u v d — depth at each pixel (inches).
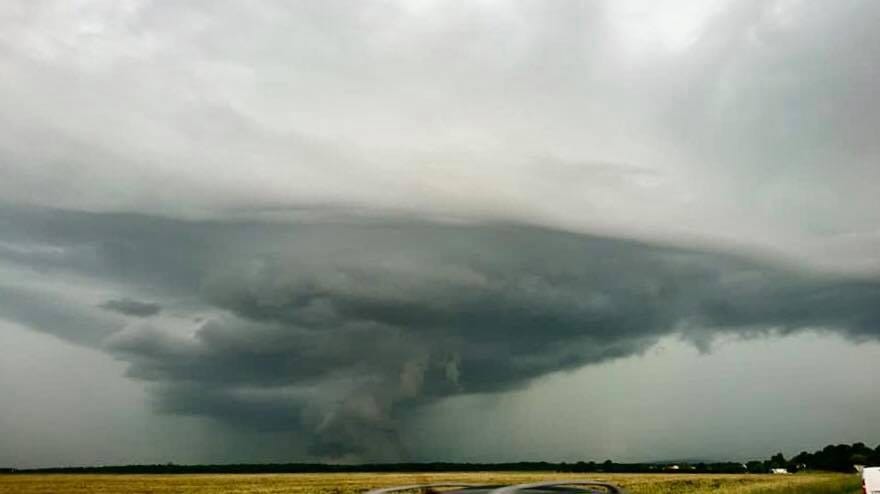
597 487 653.3
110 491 2581.2
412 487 637.3
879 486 1473.9
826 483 2048.5
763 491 1795.0
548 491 604.1
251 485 3014.3
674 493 2058.3
